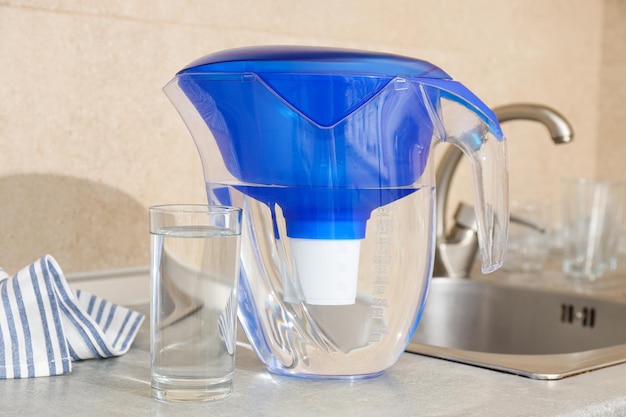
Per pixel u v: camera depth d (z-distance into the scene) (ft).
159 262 2.62
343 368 2.88
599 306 4.64
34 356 2.87
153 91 4.26
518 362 3.17
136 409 2.53
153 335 2.65
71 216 4.03
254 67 2.68
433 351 3.32
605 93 6.86
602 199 5.57
